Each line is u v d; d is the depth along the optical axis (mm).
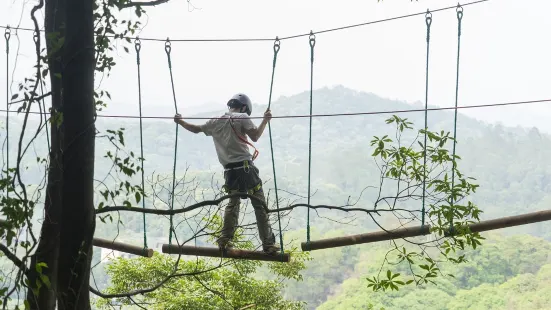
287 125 170625
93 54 4480
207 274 12633
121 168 4488
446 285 65938
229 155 5871
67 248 4387
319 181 110438
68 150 4387
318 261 76625
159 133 133375
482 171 123062
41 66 4402
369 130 175000
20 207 4086
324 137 165750
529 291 63375
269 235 5926
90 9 4457
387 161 5238
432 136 5188
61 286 4379
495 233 78938
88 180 4418
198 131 5988
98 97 4629
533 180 118562
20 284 4094
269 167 125500
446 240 5277
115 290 12414
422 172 5203
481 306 60969
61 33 4496
